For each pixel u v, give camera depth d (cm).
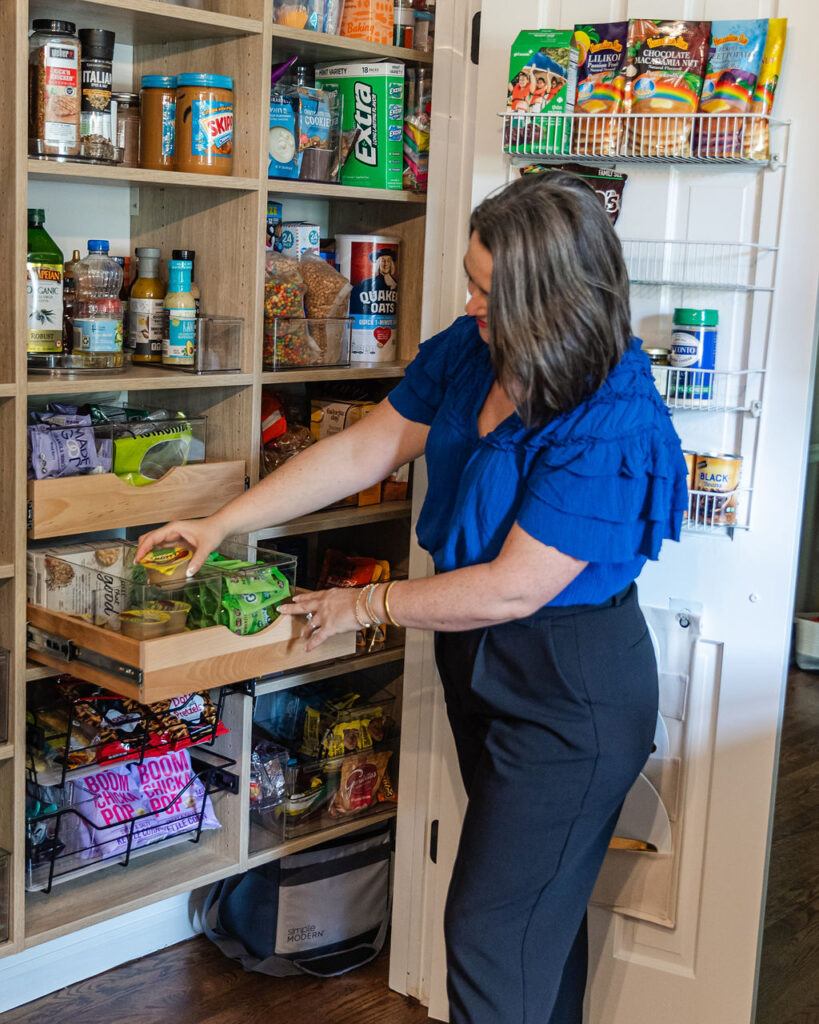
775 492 196
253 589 182
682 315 193
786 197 190
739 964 209
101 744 204
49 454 190
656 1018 216
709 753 207
